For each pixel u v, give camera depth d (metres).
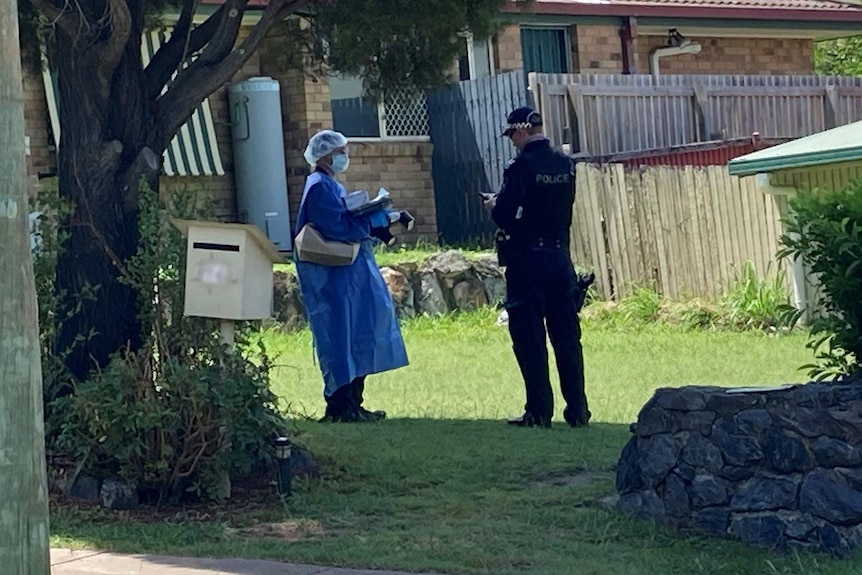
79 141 8.79
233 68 9.17
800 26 24.58
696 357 14.90
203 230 8.08
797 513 7.16
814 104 22.30
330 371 10.53
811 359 14.38
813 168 16.91
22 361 4.62
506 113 20.25
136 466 8.01
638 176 18.92
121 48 8.59
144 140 8.95
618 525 7.56
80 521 7.69
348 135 20.64
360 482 8.59
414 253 18.77
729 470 7.39
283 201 19.12
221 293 8.06
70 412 8.11
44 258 8.63
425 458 9.17
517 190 10.27
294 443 8.78
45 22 9.67
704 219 18.61
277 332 16.59
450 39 10.41
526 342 10.44
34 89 17.25
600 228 18.88
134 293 8.77
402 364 10.72
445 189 21.17
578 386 10.56
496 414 11.24
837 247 7.29
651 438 7.71
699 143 20.44
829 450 7.08
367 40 10.07
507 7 11.75
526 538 7.34
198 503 8.11
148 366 8.01
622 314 18.20
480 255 18.58
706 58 24.78
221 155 19.19
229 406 7.97
